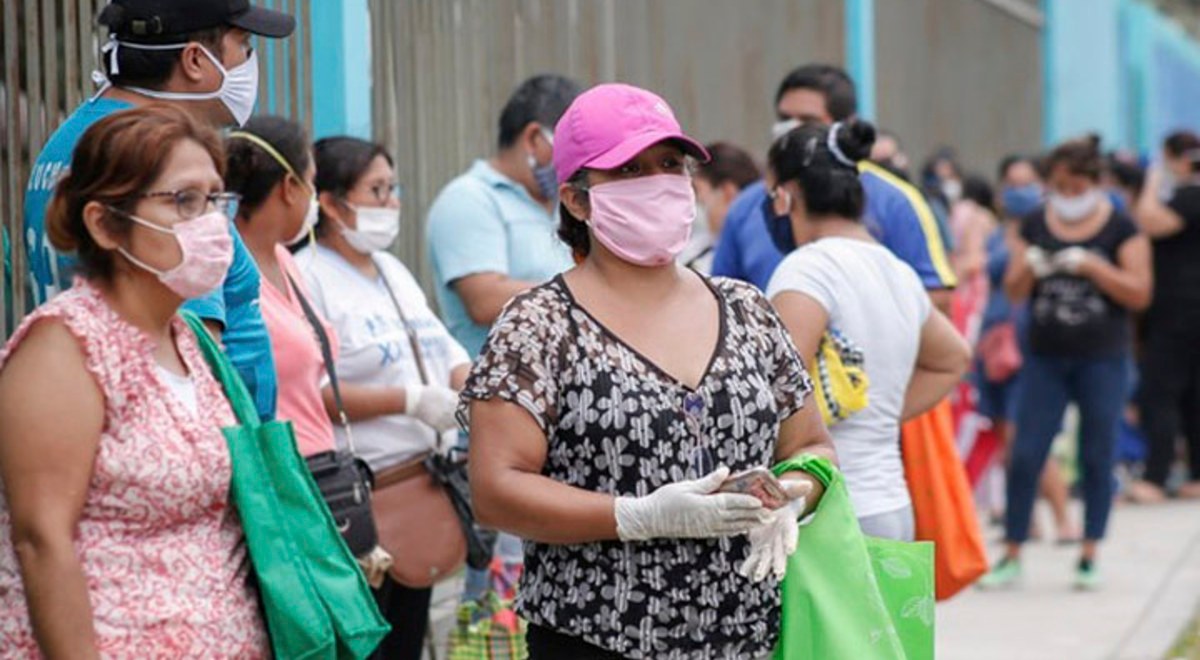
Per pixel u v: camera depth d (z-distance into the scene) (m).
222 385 11.41
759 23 32.56
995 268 32.53
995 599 28.23
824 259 15.37
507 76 23.48
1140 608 27.39
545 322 11.32
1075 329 28.73
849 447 15.48
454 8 22.34
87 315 10.69
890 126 39.50
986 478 34.44
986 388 32.75
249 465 11.12
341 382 16.52
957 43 45.72
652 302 11.54
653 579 11.22
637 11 27.36
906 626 12.56
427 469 16.61
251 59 13.23
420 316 17.27
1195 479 39.12
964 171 45.25
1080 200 29.42
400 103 21.25
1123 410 29.39
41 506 10.39
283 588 11.11
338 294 16.61
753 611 11.51
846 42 36.62
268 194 15.09
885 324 15.45
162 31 12.79
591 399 11.20
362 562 14.96
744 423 11.41
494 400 11.20
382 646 16.61
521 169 19.27
